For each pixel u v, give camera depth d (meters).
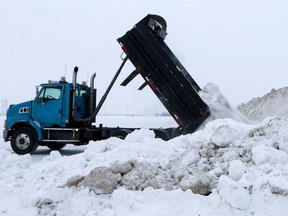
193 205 3.73
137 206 3.82
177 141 5.52
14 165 6.00
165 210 3.76
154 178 4.30
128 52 9.25
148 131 6.41
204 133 5.52
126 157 5.12
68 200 4.09
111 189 4.22
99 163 5.21
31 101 10.65
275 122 4.63
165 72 9.00
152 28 9.15
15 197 4.42
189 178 3.97
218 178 3.97
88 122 10.47
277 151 4.03
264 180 3.66
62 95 10.47
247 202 3.49
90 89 11.27
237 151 4.33
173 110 8.98
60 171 5.39
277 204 3.48
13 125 10.58
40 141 10.38
